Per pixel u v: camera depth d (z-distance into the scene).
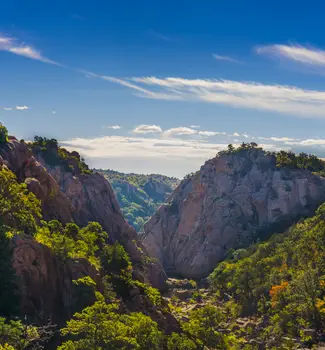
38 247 77.75
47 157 187.50
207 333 99.31
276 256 160.12
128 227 192.88
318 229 156.50
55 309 77.00
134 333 69.50
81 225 153.00
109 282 100.94
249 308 141.12
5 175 85.19
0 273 68.94
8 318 64.75
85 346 55.31
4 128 129.75
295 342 106.56
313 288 117.06
